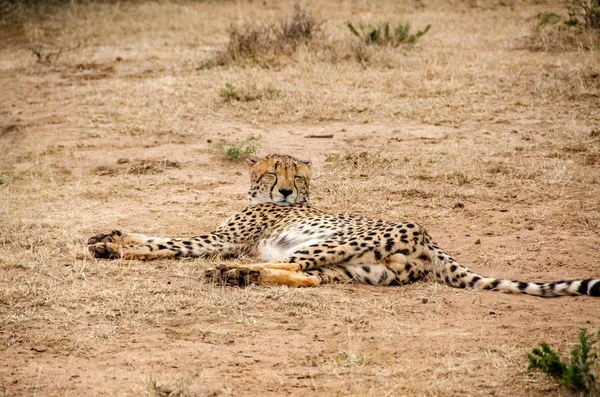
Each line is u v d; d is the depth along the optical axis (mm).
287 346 7242
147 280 8875
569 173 13703
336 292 8477
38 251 10023
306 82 20141
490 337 7414
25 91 21562
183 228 11602
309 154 15516
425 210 12344
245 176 14617
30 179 14438
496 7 32781
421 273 8922
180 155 15773
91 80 22469
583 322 7762
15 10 32438
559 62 20578
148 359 6973
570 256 10203
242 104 18766
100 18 32469
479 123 17125
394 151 15414
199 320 7820
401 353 7090
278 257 9711
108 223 11727
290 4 34531
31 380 6586
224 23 30484
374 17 30703
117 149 16266
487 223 11703
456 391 6387
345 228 9391
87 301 8250
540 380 6539
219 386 6469
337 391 6387
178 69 23094
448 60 21938
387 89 19453
